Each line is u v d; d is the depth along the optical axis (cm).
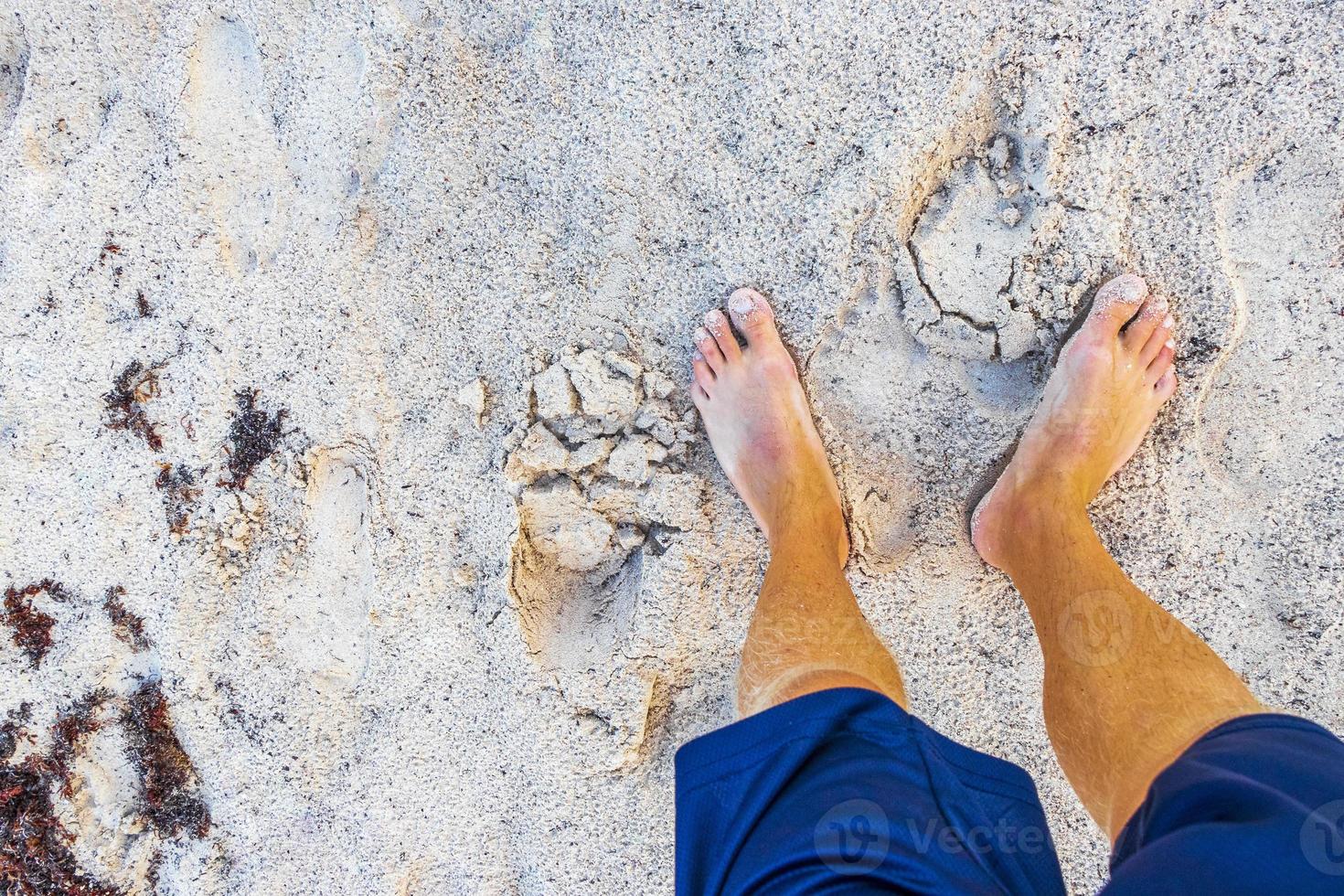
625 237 149
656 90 145
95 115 161
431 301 153
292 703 158
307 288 154
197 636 160
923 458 149
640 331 151
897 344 146
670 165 146
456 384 153
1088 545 131
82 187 159
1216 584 146
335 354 154
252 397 157
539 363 151
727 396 147
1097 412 136
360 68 149
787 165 143
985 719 153
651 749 154
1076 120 136
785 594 128
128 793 166
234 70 156
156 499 160
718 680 154
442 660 154
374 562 154
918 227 143
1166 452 144
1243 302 138
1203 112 134
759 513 143
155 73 157
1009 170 140
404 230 152
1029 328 142
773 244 145
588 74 146
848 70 140
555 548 154
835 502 145
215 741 161
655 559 149
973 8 136
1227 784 86
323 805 160
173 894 165
